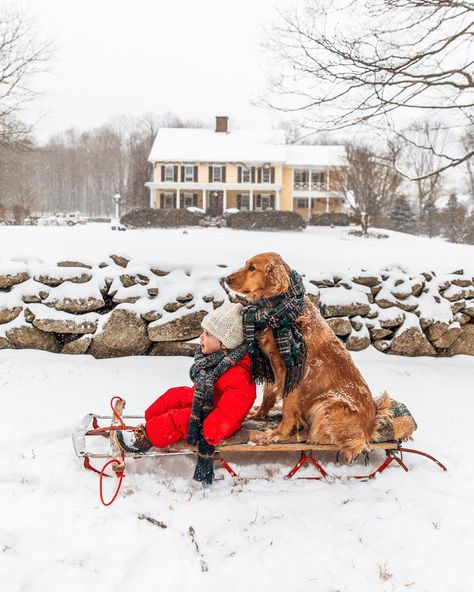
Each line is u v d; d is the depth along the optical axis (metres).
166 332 6.25
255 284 3.73
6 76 14.80
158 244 7.40
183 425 3.69
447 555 2.90
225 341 3.67
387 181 25.45
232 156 44.03
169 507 3.31
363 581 2.68
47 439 4.25
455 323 6.87
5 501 3.31
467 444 4.42
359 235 25.86
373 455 4.22
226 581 2.65
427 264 7.39
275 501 3.46
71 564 2.74
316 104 7.46
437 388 5.77
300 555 2.88
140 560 2.79
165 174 44.38
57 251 6.75
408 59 7.02
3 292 6.33
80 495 3.42
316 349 3.78
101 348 6.21
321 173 47.00
